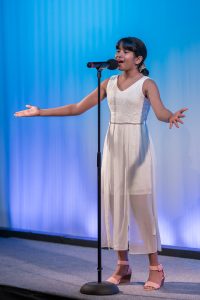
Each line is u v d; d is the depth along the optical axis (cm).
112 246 497
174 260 615
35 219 764
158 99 468
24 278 536
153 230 482
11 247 705
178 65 629
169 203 639
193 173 623
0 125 791
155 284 486
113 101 485
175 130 633
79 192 720
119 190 482
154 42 645
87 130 708
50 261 618
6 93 782
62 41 725
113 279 504
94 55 696
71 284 511
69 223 731
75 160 721
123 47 479
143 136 480
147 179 479
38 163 756
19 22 766
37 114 503
